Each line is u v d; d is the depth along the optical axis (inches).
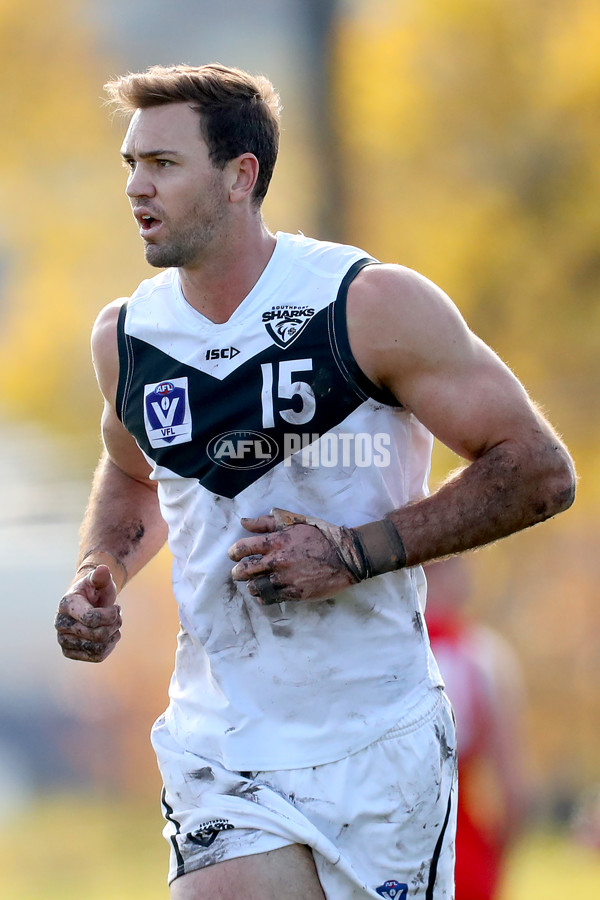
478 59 1293.1
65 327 1497.3
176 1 1412.4
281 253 404.8
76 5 1470.2
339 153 1363.2
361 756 401.7
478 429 384.8
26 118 1467.8
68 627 410.3
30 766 1619.1
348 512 398.9
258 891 390.6
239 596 404.8
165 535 475.8
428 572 606.5
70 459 1576.0
